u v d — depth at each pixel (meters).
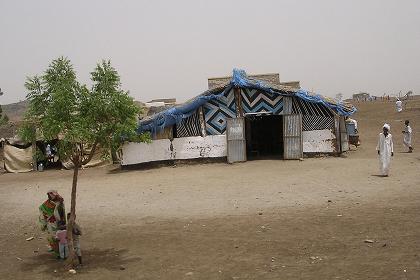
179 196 15.78
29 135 8.35
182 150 25.30
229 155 24.52
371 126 43.28
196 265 8.22
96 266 8.62
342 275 7.08
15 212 15.40
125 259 8.96
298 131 24.05
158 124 25.08
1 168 32.81
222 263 8.20
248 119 29.11
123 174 23.91
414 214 10.55
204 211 12.96
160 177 21.31
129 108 8.18
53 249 9.43
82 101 8.04
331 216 11.04
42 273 8.46
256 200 13.95
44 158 9.65
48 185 22.25
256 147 29.59
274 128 31.06
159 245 9.80
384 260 7.61
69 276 8.12
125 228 11.69
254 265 7.95
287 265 7.80
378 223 10.02
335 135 24.23
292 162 23.02
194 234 10.47
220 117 25.08
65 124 8.01
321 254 8.24
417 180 15.20
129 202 15.40
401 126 40.12
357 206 11.93
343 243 8.77
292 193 14.62
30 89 8.19
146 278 7.73
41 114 8.28
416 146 27.61
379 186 14.59
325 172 18.72
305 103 24.30
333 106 24.00
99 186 20.09
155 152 25.53
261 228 10.45
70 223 8.61
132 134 8.52
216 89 24.75
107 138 8.30
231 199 14.45
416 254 7.77
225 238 9.89
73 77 8.36
